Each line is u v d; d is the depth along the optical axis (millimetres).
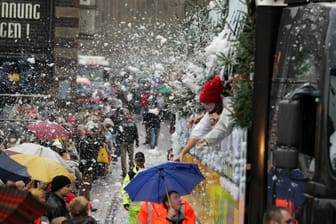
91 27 44719
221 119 9633
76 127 25484
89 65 40969
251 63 8945
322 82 7258
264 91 8328
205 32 14227
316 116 7332
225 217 10117
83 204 8594
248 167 8492
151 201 9820
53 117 25891
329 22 7332
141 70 31094
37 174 10969
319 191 7246
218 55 9625
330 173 7223
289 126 7234
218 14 12789
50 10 42125
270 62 8328
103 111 33719
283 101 7320
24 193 5566
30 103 28203
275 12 8328
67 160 18531
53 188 10266
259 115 8336
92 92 39438
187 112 15555
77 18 43344
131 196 10008
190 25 16016
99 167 25328
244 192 8508
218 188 11008
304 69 7602
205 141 9672
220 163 10836
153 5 43719
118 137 28297
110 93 38375
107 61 41031
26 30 42062
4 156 9156
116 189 23969
